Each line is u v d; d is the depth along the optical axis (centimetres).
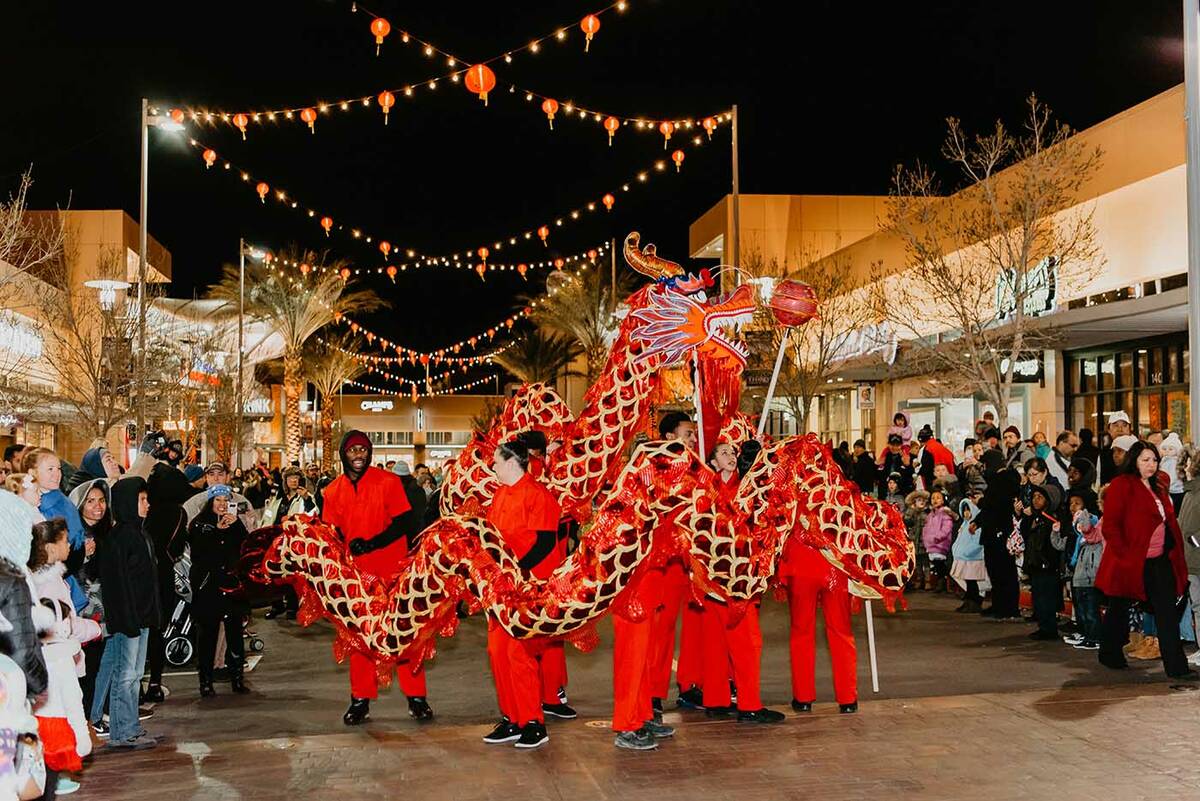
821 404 4041
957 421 2900
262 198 2292
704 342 893
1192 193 1142
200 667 1008
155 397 2936
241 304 3691
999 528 1357
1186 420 2050
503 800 630
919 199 2611
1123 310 1825
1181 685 913
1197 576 988
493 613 731
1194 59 1146
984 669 1034
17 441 3078
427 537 774
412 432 8588
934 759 695
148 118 2273
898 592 829
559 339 5353
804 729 777
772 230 3841
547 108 1712
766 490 783
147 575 784
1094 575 1132
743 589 754
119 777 697
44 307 2883
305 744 769
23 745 444
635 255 910
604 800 627
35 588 627
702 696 865
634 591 727
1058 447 1445
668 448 739
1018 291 2055
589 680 1038
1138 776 654
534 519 769
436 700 970
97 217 3625
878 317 2777
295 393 4603
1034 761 688
